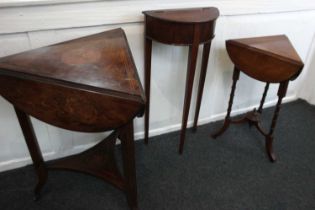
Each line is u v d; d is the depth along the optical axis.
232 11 1.61
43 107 0.97
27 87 0.93
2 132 1.47
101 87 0.92
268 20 1.77
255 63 1.44
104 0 1.29
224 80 1.90
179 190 1.49
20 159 1.60
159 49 1.55
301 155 1.78
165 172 1.60
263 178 1.59
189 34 1.27
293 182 1.58
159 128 1.91
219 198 1.46
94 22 1.33
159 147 1.79
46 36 1.29
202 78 1.66
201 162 1.69
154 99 1.75
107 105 0.92
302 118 2.15
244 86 2.02
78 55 1.09
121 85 0.94
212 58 1.74
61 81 0.93
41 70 0.97
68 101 0.93
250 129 2.00
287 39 1.59
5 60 1.03
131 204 1.33
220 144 1.84
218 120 2.10
